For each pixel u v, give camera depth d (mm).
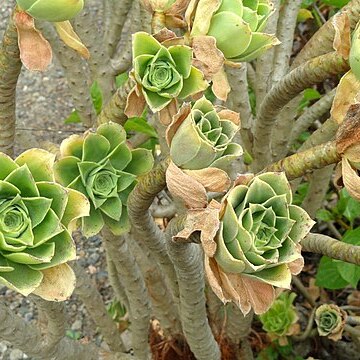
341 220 1271
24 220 484
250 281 525
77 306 1511
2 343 1435
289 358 1222
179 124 527
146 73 558
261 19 581
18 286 486
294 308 1211
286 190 517
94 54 1020
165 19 575
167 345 1124
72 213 518
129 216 669
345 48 543
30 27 521
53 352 747
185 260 654
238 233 491
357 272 990
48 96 2020
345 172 515
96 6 1893
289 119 937
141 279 948
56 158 673
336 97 546
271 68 979
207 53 548
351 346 1215
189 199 511
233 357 1091
